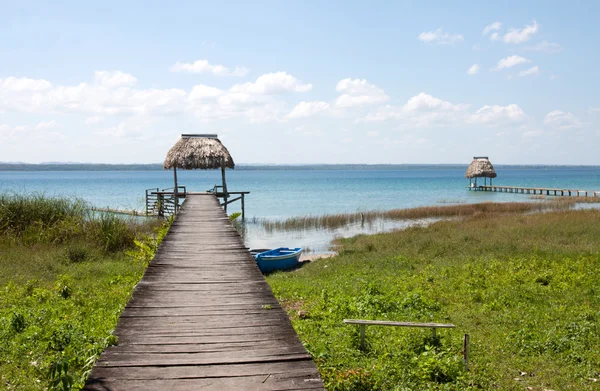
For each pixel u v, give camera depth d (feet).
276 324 18.89
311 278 49.24
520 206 131.13
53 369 14.66
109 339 16.58
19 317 27.12
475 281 40.93
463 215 119.03
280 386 13.52
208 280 26.08
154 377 13.99
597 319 30.27
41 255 49.83
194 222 51.19
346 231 96.63
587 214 93.56
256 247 79.20
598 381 22.26
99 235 58.18
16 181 407.23
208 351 16.03
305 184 336.90
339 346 25.95
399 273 47.16
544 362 24.39
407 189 263.49
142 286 24.76
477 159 237.45
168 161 100.37
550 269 44.93
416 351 25.67
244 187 293.02
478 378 22.39
